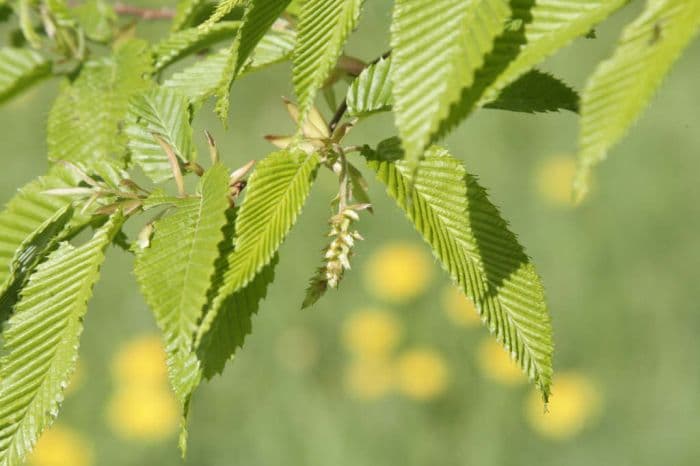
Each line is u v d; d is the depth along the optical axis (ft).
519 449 31.99
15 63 13.66
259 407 33.17
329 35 8.39
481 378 32.91
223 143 41.06
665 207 38.42
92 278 9.09
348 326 34.65
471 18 7.06
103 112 12.27
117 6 15.03
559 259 37.27
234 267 8.34
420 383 32.53
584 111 6.49
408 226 37.52
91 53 13.89
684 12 6.44
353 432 32.32
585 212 38.88
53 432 31.30
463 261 9.09
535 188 39.70
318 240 37.93
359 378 33.04
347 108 9.82
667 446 31.27
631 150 40.06
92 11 14.16
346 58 11.20
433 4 7.13
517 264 9.26
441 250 9.04
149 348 32.07
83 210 9.52
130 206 9.43
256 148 40.91
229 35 12.44
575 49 42.19
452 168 9.31
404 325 34.35
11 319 9.02
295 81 8.45
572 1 7.27
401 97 6.98
